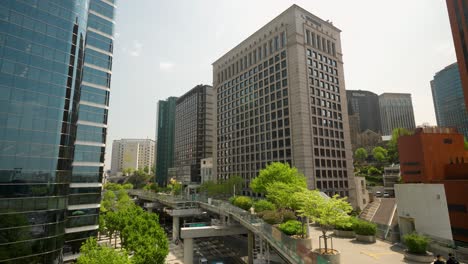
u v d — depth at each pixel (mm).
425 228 28125
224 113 100500
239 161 89500
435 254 22516
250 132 85938
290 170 51938
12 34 32375
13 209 29859
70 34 37969
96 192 47562
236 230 46562
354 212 49844
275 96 77875
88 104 48531
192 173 148875
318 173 69125
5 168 30078
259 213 40219
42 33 35031
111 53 53344
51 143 34219
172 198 73125
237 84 94750
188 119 162375
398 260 21656
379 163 122438
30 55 33625
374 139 172625
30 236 30547
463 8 41562
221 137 100688
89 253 22812
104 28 52625
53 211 33031
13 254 29016
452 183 33031
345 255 23125
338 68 83312
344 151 77562
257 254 36688
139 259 27891
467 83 40344
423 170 38875
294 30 74625
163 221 83562
